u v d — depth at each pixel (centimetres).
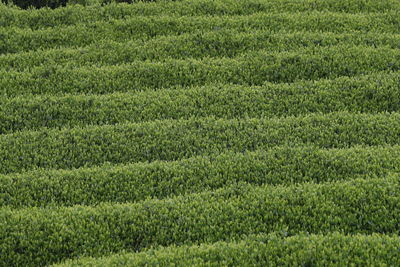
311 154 1121
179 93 1372
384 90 1357
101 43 1594
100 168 1096
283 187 1018
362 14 1767
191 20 1708
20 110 1288
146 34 1648
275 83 1427
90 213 950
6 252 873
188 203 978
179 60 1499
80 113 1288
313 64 1476
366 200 967
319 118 1257
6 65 1478
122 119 1277
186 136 1205
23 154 1141
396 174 1032
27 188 1034
